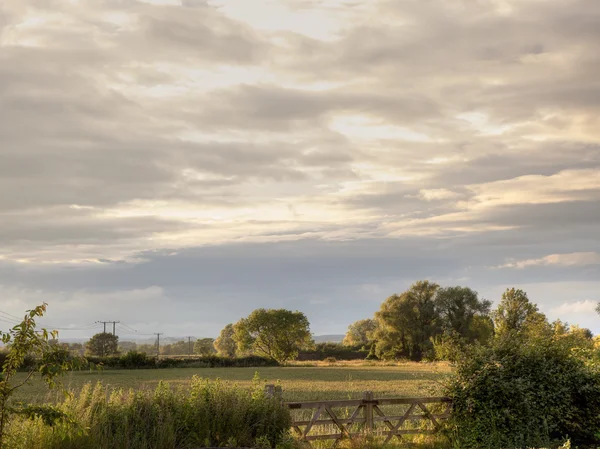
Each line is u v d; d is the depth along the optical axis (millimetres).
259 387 13516
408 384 44156
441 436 14383
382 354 103250
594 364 15664
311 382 47562
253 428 12469
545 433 13852
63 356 8125
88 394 11852
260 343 119250
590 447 13945
